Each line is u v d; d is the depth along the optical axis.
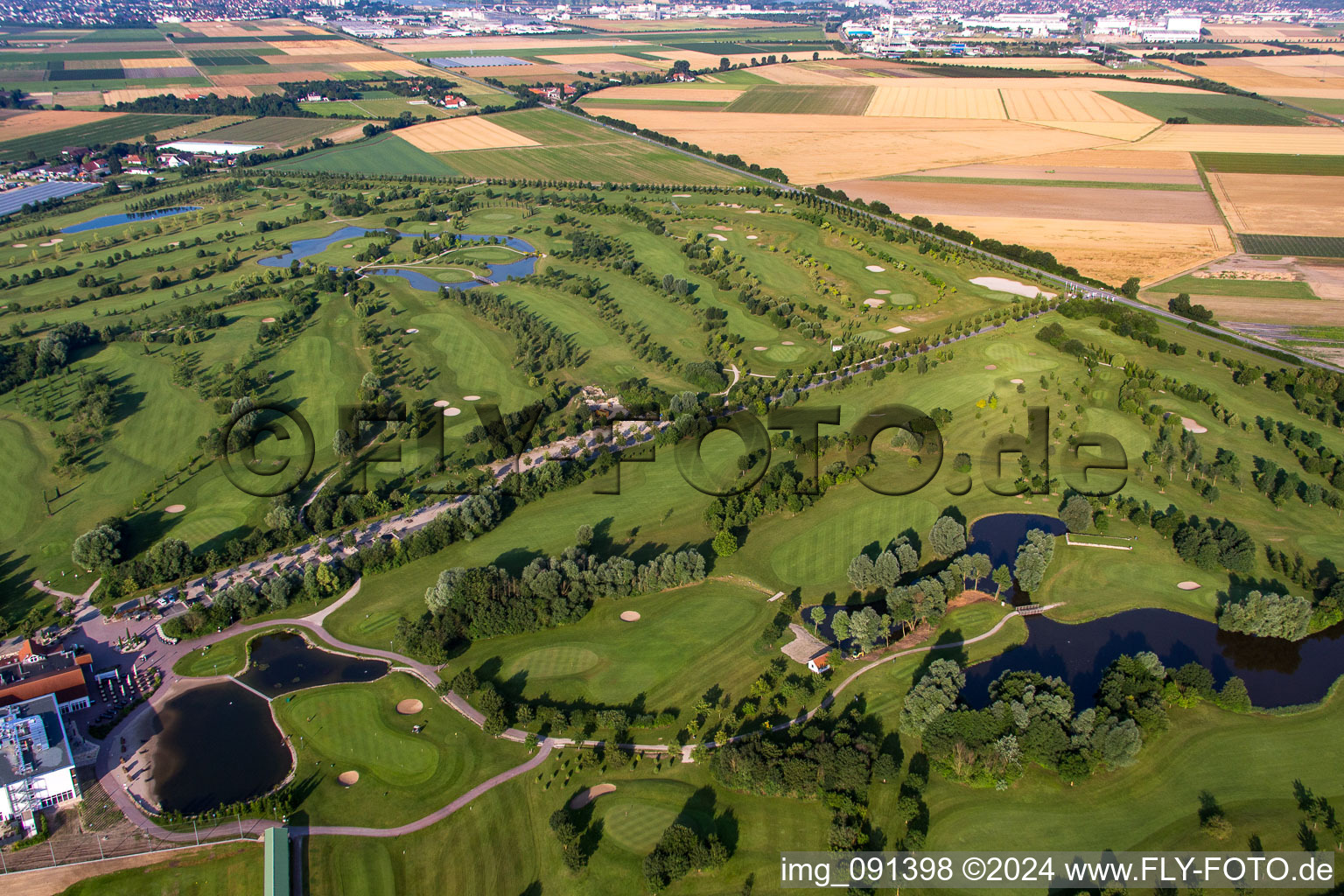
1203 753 122.12
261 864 110.06
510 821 115.56
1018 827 112.94
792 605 152.88
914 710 125.12
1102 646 143.62
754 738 123.38
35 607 156.50
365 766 124.19
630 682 137.00
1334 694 132.38
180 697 136.62
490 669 140.75
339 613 154.38
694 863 107.56
